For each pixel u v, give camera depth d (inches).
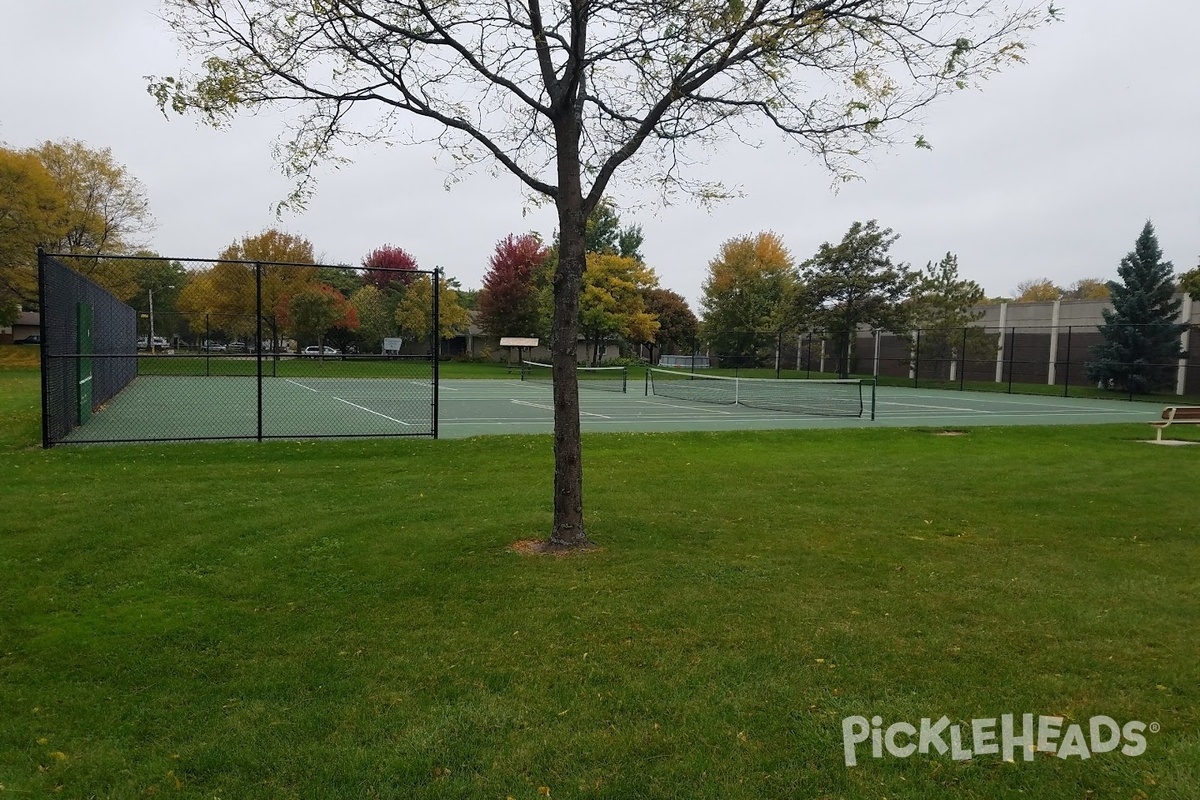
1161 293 1315.2
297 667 158.7
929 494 349.1
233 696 146.4
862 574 226.1
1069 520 300.5
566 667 159.6
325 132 255.6
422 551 243.4
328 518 285.0
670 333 2514.8
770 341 2010.3
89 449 443.5
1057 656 167.3
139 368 1419.8
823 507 318.7
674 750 128.0
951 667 161.2
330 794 114.8
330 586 210.2
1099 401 1197.7
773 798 115.6
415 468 404.2
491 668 158.9
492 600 199.9
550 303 2023.9
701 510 310.8
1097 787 119.3
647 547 252.1
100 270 1620.3
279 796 114.3
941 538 270.4
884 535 273.1
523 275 2122.3
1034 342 1576.0
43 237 1425.9
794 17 209.8
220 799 113.7
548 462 426.0
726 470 411.5
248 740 129.9
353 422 689.6
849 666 161.5
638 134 237.1
